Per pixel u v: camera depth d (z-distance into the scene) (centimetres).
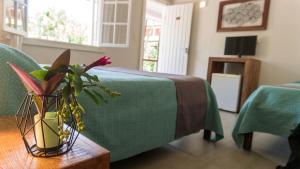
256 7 361
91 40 394
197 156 169
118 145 120
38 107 57
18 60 85
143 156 162
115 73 170
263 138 221
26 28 287
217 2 408
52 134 56
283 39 339
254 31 366
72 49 340
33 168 48
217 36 411
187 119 168
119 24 384
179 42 455
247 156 174
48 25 363
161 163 153
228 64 396
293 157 137
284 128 160
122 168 142
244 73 338
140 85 133
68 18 381
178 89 162
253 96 181
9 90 84
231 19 390
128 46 385
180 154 171
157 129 143
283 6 337
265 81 361
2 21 234
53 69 53
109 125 113
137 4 407
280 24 341
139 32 418
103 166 58
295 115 156
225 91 357
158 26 675
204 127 194
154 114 140
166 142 152
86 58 362
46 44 308
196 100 177
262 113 172
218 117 193
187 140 203
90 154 57
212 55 419
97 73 154
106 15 386
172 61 468
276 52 347
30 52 295
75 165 52
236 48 372
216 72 388
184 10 445
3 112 83
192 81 181
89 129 104
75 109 56
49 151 56
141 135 133
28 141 60
